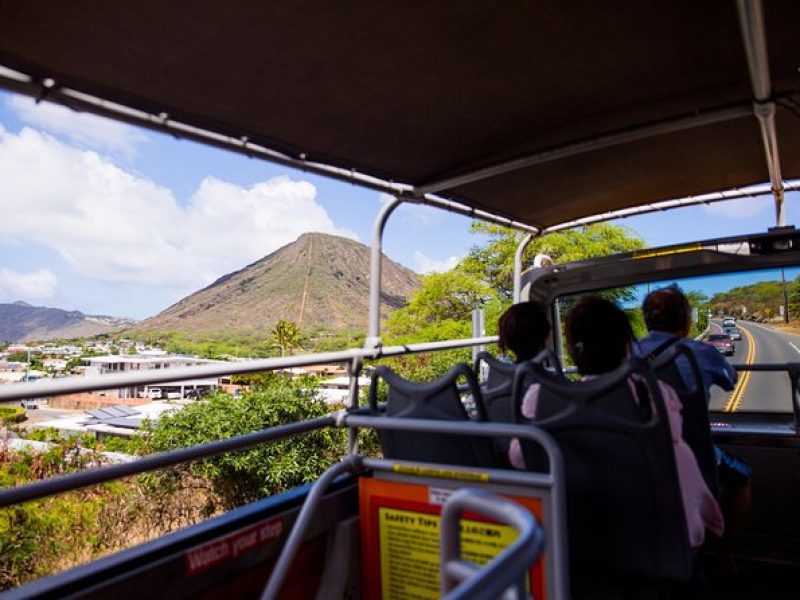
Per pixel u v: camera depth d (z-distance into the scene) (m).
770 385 3.99
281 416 11.81
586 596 2.39
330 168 3.53
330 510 2.42
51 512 7.70
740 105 3.05
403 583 2.18
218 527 2.04
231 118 2.91
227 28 2.22
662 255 4.04
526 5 2.29
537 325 3.01
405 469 2.15
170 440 11.16
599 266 4.22
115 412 22.45
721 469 3.30
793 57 2.77
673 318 3.26
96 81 2.45
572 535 2.21
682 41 2.61
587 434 2.12
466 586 0.87
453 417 2.33
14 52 2.21
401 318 33.09
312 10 2.18
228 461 11.24
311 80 2.67
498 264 31.89
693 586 2.60
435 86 2.86
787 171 4.80
